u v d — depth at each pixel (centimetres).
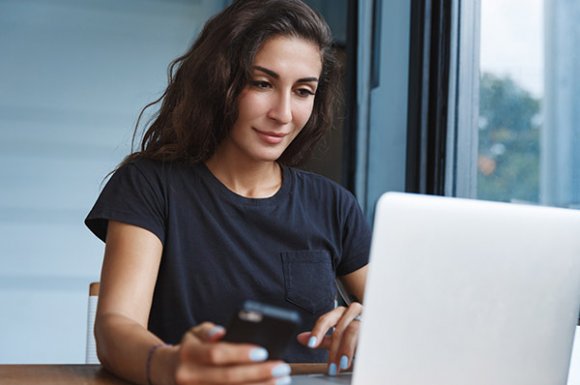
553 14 209
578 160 199
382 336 100
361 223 166
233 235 151
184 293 147
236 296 149
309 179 164
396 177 290
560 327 112
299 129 148
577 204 199
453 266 101
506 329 107
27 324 369
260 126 144
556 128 208
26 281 370
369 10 315
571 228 110
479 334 105
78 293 374
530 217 106
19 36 373
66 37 378
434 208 99
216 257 149
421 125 271
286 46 142
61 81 377
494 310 106
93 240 377
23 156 372
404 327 101
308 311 153
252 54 141
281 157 163
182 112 149
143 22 386
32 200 372
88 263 375
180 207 148
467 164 250
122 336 114
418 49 272
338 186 166
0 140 370
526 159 219
